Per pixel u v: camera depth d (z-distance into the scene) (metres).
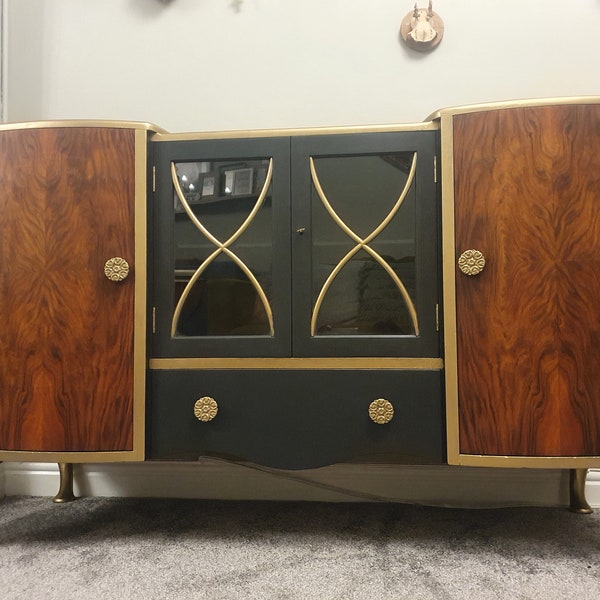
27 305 0.95
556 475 1.22
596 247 0.88
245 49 1.32
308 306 0.96
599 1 1.25
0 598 0.79
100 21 1.35
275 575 0.86
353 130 0.97
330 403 0.94
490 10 1.27
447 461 0.91
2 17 1.33
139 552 0.96
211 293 1.00
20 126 0.96
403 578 0.85
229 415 0.96
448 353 0.91
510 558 0.93
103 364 0.95
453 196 0.92
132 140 0.97
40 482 1.30
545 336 0.88
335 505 1.22
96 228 0.95
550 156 0.88
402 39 1.29
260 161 0.99
